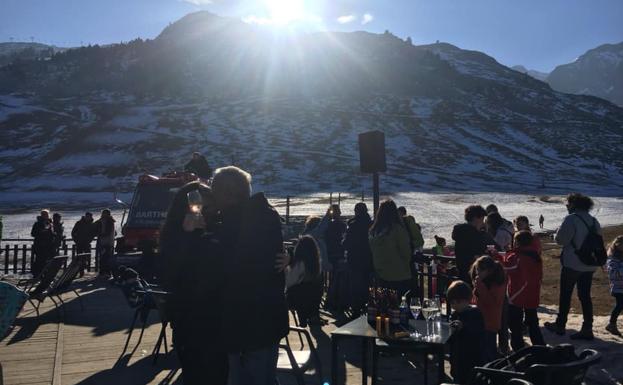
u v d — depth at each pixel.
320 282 8.52
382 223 7.84
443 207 61.62
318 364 5.64
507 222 9.98
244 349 3.75
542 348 4.59
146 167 120.62
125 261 12.76
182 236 3.81
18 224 45.88
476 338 5.46
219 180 3.87
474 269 6.57
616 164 137.38
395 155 132.50
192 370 3.83
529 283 7.20
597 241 7.87
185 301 3.79
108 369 6.58
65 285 10.47
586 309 7.97
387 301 5.59
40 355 7.19
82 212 59.50
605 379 6.20
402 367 6.68
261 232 3.82
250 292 3.77
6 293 4.55
